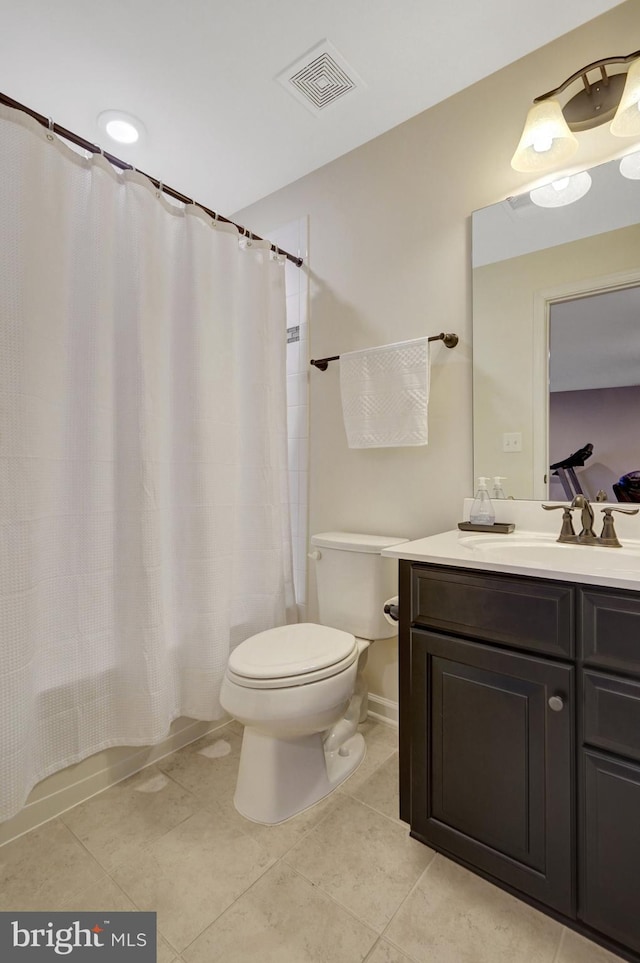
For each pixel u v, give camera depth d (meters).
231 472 1.70
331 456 1.99
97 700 1.40
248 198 2.23
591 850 0.93
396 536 1.80
